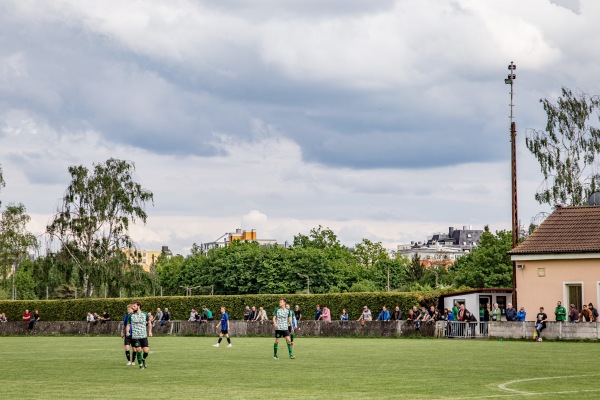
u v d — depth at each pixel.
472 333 53.03
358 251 187.62
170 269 184.25
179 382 24.62
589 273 54.41
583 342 47.50
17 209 107.31
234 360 34.41
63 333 70.19
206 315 65.44
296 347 44.31
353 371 28.02
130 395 21.12
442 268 171.88
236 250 168.75
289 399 19.97
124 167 101.44
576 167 87.88
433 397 20.12
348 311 70.50
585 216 57.81
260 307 68.81
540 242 56.94
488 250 111.94
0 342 56.28
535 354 36.31
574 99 88.12
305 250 158.88
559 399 19.42
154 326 66.25
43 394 21.48
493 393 20.88
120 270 98.19
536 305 56.38
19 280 139.88
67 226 98.69
